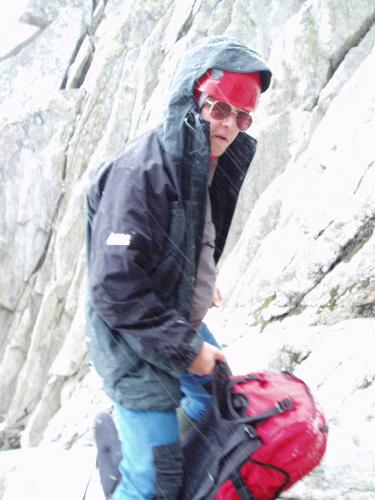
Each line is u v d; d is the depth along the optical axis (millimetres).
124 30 17641
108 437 2658
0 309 17766
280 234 7559
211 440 2340
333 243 6383
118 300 2121
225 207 2566
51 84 20453
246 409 2260
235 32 14023
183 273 2256
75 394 10812
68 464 3275
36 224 17891
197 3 15383
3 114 20141
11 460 3383
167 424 2344
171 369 2223
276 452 2180
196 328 2535
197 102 2285
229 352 6273
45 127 18594
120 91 16344
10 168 18312
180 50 14977
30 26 21297
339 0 11727
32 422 13289
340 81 11023
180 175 2164
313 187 7652
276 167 11031
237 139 2510
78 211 15891
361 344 5020
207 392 2609
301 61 11641
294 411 2234
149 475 2346
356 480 2867
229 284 8977
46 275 17484
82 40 21031
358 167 6871
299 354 5539
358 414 4090
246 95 2260
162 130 2219
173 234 2182
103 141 16312
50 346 15602
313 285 6375
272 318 6602
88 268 2330
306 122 10953
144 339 2152
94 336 2324
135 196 2131
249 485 2219
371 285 5789
